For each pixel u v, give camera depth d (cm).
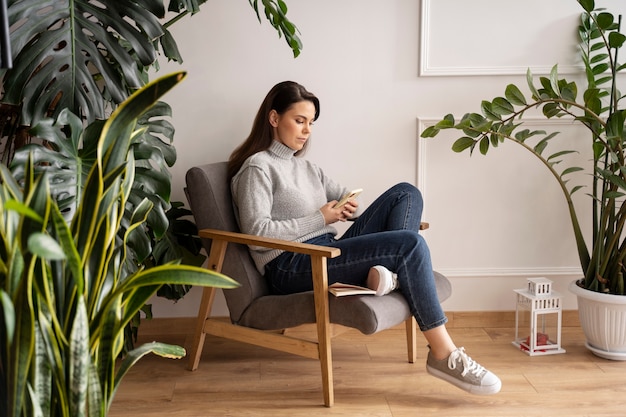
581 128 292
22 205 106
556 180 295
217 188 247
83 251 131
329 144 289
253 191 240
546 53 286
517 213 297
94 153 187
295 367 255
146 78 244
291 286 238
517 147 293
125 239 152
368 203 293
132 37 201
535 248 299
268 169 246
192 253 269
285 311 228
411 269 219
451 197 295
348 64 285
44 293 126
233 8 279
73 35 196
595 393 231
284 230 236
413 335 257
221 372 251
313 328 243
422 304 219
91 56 197
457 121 289
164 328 293
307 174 264
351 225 275
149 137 221
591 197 291
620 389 234
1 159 236
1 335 126
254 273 242
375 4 282
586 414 215
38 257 123
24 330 120
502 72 285
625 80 289
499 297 301
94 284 136
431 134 264
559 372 249
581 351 272
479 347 276
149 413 217
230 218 249
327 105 287
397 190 253
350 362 260
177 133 285
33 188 122
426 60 284
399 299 220
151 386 238
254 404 223
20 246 119
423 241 221
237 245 241
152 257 255
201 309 248
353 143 289
